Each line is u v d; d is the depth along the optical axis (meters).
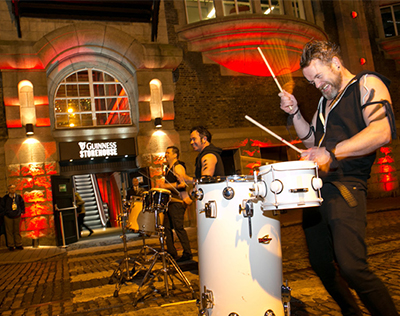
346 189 1.69
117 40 10.55
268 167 1.67
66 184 10.16
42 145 9.91
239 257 1.92
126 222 4.03
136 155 11.05
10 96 9.76
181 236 5.00
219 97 11.84
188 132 11.38
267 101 12.23
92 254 7.52
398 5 14.48
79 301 3.58
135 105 11.31
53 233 9.68
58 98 10.97
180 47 11.64
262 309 1.92
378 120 1.57
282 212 2.05
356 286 1.63
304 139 2.12
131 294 3.62
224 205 1.96
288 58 12.05
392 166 13.69
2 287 4.78
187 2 11.98
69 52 10.50
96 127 10.88
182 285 3.79
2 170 9.73
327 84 1.80
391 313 1.58
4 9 10.02
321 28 12.44
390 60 14.21
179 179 4.63
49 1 9.95
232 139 11.71
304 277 3.74
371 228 6.95
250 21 11.34
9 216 8.84
